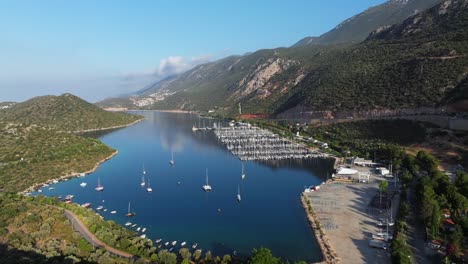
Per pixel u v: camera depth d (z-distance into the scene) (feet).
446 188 428.56
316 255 349.00
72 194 560.20
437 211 353.31
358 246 353.10
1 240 332.80
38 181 607.37
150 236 402.31
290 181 620.08
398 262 296.30
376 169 644.27
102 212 481.46
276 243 378.73
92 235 364.58
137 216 465.06
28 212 393.09
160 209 491.72
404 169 597.11
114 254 327.26
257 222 437.99
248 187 591.37
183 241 387.96
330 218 427.74
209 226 429.79
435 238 343.67
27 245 316.81
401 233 355.97
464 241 333.42
